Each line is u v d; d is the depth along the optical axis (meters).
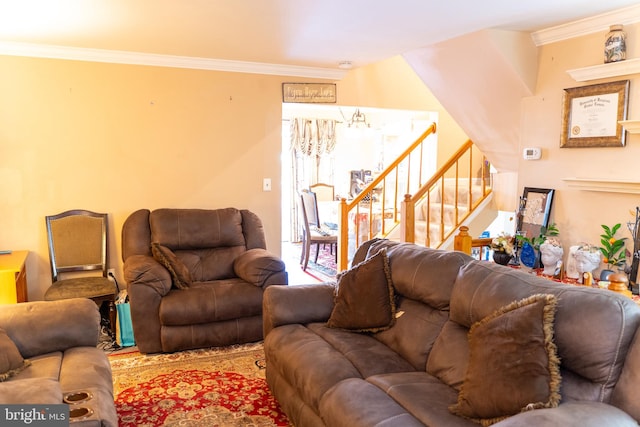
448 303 2.28
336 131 8.43
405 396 1.86
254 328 3.57
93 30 3.22
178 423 2.49
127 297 3.63
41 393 1.73
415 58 3.96
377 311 2.54
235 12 2.79
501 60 3.36
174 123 4.23
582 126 3.14
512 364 1.62
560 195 3.34
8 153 3.78
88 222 3.93
